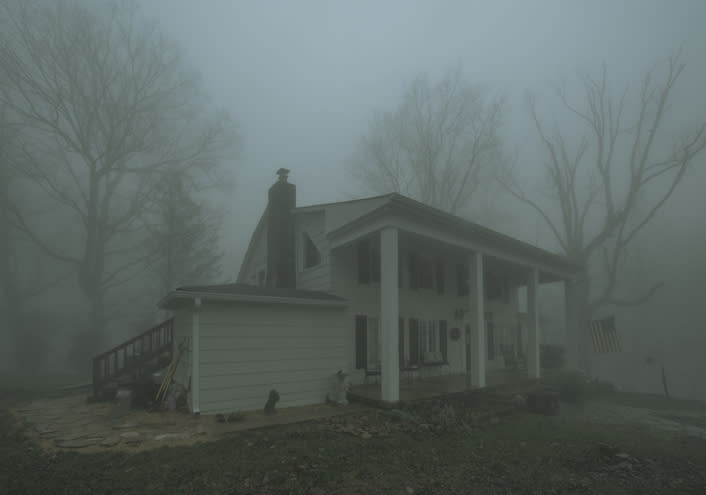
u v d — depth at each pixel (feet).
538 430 28.73
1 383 55.77
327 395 34.04
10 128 67.92
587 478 19.67
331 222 39.60
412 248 46.70
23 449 20.13
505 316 61.16
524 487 17.94
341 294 39.09
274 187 45.44
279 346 32.01
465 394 36.04
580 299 81.46
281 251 43.55
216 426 24.62
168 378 30.81
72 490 15.24
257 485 16.20
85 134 75.87
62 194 70.64
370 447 21.79
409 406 31.17
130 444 20.98
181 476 16.65
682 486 19.39
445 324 49.67
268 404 29.07
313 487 16.44
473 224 38.63
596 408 42.86
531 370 47.93
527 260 49.11
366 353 39.70
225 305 29.66
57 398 37.65
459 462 20.72
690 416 40.96
